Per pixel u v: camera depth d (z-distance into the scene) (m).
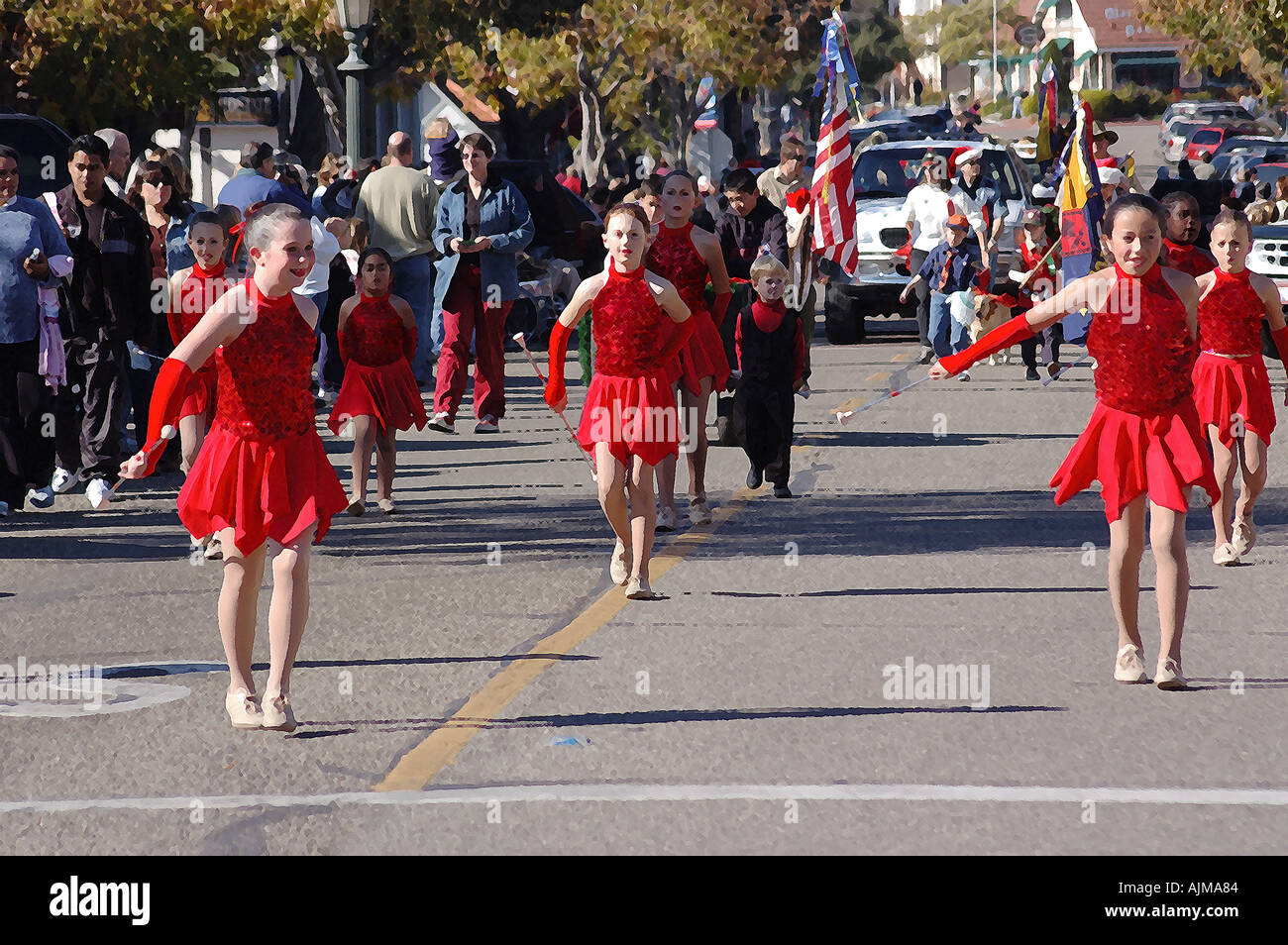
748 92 62.84
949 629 8.89
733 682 7.91
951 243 20.72
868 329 28.05
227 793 6.46
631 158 57.19
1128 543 7.82
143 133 32.09
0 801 6.41
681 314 9.35
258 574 7.26
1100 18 106.38
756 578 10.15
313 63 36.56
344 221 18.38
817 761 6.74
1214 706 7.46
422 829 6.05
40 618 9.48
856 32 90.56
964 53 106.56
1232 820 6.07
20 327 12.33
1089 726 7.18
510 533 11.79
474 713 7.43
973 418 17.36
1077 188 18.94
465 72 43.44
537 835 5.97
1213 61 55.84
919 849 5.80
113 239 12.93
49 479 12.95
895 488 13.30
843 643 8.62
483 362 17.09
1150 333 7.71
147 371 13.80
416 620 9.23
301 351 7.14
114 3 28.02
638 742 7.00
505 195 16.81
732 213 14.70
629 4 47.22
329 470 7.34
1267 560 10.61
